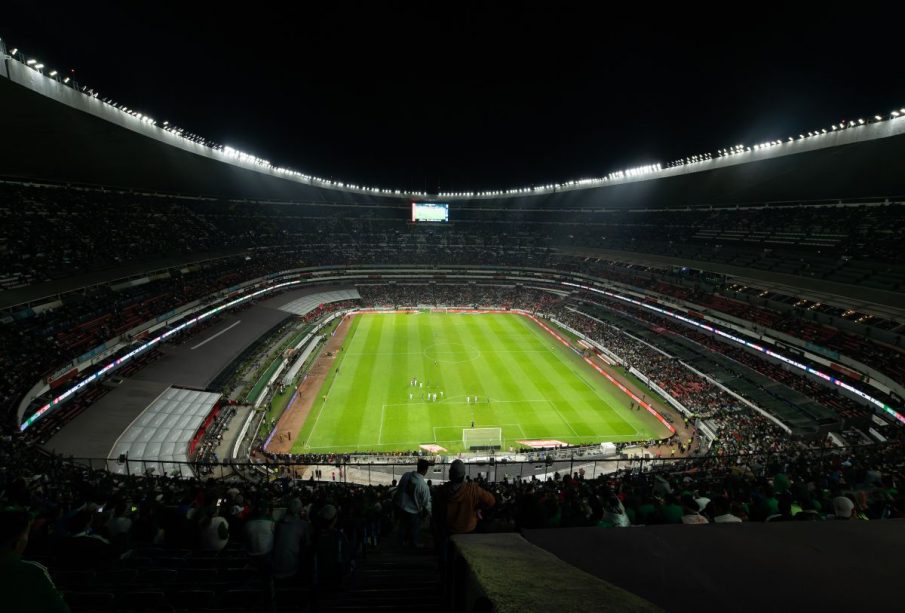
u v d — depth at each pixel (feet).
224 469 100.63
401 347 208.44
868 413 108.17
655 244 261.65
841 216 186.80
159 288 168.45
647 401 151.23
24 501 29.30
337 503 38.34
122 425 103.40
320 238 320.09
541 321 259.19
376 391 159.12
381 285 308.19
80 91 127.95
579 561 8.98
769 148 187.11
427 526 48.06
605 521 26.53
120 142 163.22
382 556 33.14
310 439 127.34
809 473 53.21
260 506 22.52
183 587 24.13
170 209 229.66
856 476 44.78
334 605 22.13
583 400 153.38
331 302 272.10
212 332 175.94
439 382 167.22
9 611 8.75
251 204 304.50
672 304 198.29
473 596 7.06
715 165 216.33
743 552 9.39
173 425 108.99
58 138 142.92
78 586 23.98
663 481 53.06
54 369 102.89
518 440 128.16
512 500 52.49
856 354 116.78
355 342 215.51
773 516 25.48
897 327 118.01
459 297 297.12
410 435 130.00
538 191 365.20
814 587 7.79
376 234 344.69
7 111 116.67
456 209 389.80
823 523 11.11
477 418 140.36
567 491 48.03
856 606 7.06
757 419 121.60
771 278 171.32
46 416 98.84
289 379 161.17
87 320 128.88
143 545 33.32
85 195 183.21
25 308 118.52
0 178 151.64
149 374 130.41
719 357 159.74
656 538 10.17
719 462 83.10
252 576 26.00
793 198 214.69
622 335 204.44
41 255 139.23
